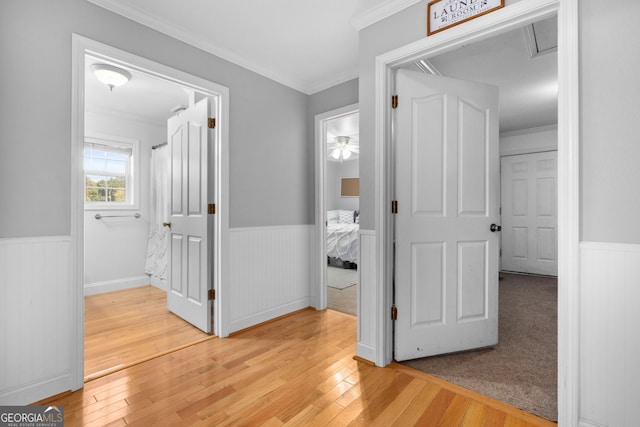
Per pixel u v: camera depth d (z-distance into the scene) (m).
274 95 2.96
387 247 2.04
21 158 1.58
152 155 4.21
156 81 2.95
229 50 2.53
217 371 1.97
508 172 5.10
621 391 1.28
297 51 2.56
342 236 5.46
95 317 2.97
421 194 2.09
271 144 2.94
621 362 1.28
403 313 2.05
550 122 4.54
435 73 2.80
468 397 1.69
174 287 3.05
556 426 1.46
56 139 1.69
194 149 2.73
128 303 3.41
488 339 2.27
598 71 1.31
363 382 1.84
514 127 4.79
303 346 2.34
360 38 2.14
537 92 3.41
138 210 4.17
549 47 2.47
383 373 1.94
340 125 4.55
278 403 1.64
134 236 4.14
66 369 1.71
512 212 5.07
